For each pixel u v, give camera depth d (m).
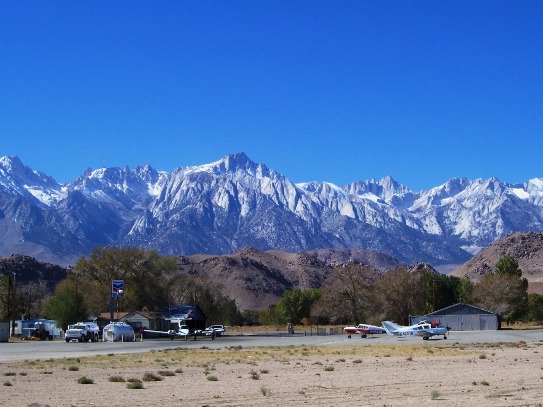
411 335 113.56
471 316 139.62
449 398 31.09
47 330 118.19
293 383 38.31
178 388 36.16
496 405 28.70
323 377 41.88
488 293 153.88
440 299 166.12
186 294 178.50
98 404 30.14
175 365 52.47
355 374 43.84
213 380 40.22
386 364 52.56
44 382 39.59
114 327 102.19
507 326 162.00
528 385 36.03
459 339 100.88
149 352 71.44
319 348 78.75
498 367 48.28
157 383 38.84
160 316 136.75
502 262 171.88
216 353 69.06
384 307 163.88
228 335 135.38
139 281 148.75
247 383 38.53
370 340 103.19
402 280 163.50
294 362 55.50
